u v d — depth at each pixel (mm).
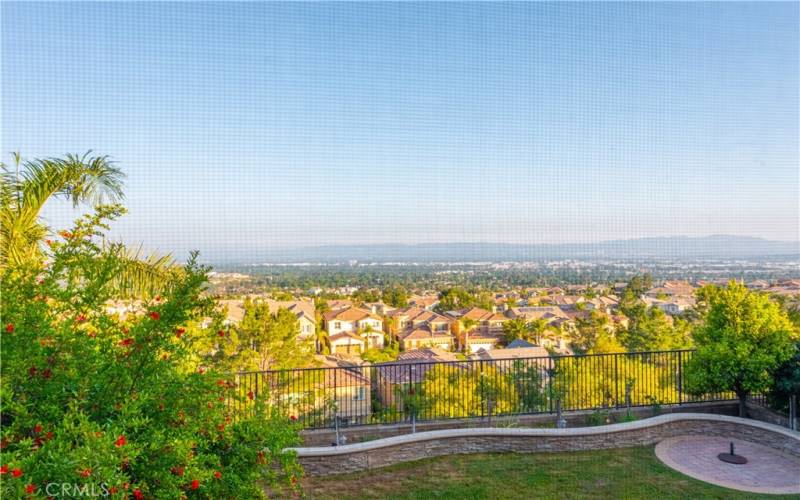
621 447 5180
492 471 4574
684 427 5484
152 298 3000
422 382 6090
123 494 1958
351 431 5301
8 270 2520
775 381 5664
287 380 5648
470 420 5668
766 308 5977
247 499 2803
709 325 6227
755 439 5289
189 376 2820
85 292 2592
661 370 6535
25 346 2316
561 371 6195
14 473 1735
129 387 2576
